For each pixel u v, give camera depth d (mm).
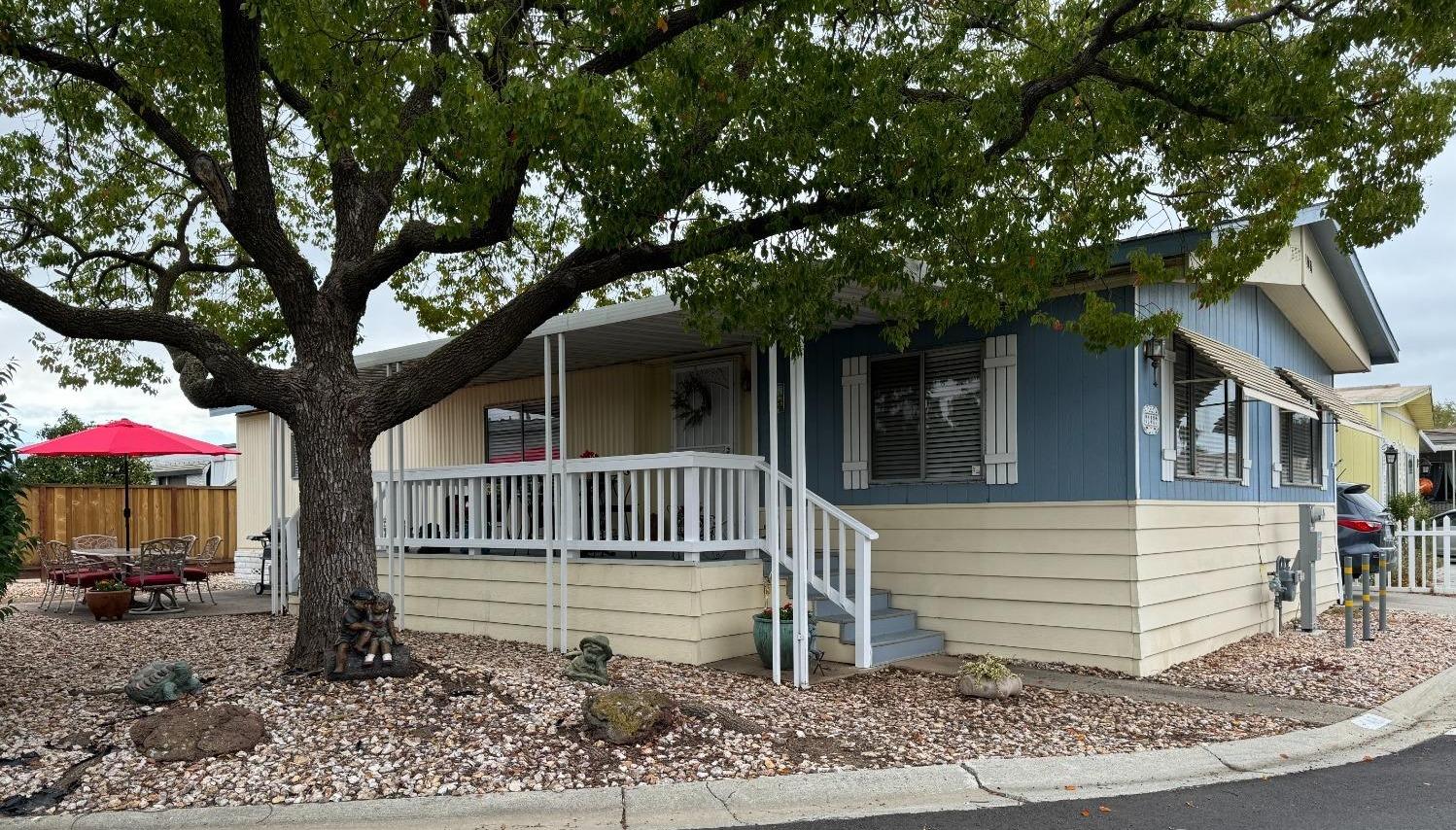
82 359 11156
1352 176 7117
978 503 9070
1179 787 5434
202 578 13820
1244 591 10211
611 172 6684
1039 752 5895
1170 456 8711
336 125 6762
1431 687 7949
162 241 10328
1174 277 7254
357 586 7250
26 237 9031
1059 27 7949
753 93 6734
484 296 13062
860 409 9875
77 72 7473
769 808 5047
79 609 12836
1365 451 18922
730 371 11094
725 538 9250
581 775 5289
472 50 7305
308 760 5418
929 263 7660
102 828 4672
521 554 10242
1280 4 7051
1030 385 8836
